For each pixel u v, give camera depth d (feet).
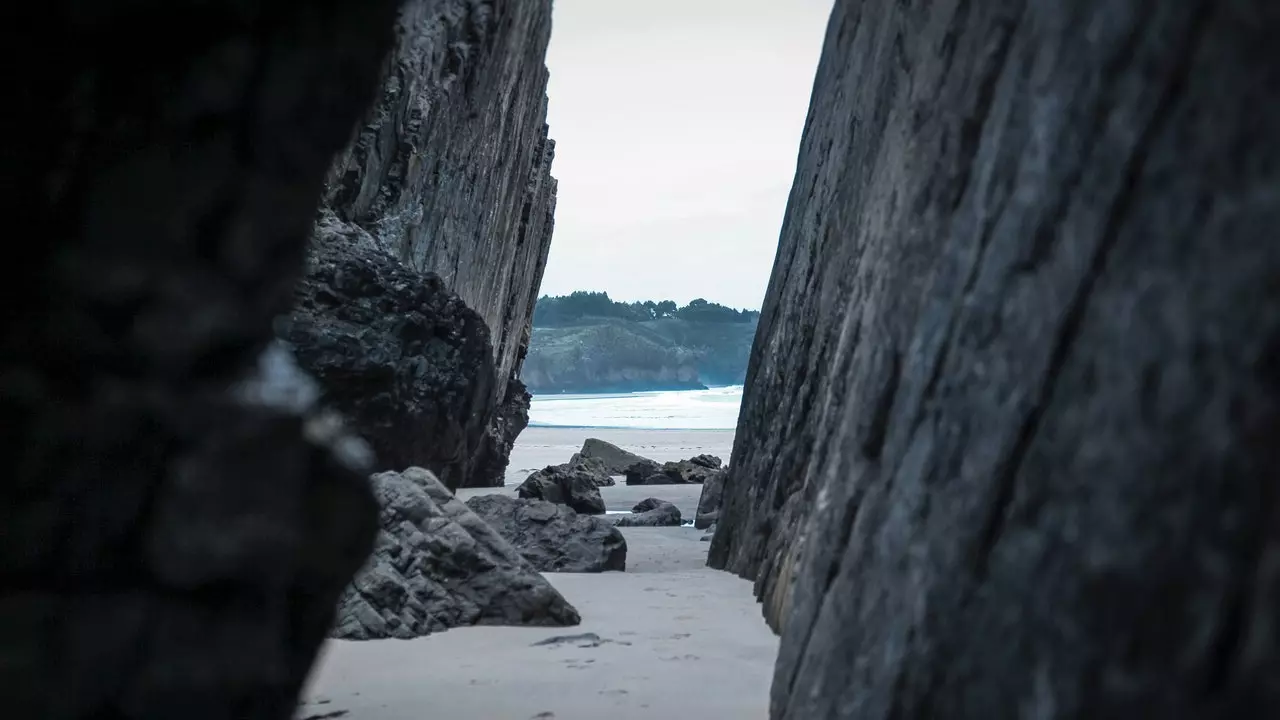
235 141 7.61
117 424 7.30
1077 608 5.75
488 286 71.46
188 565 7.22
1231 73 5.24
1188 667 5.02
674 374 420.36
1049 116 6.79
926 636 7.23
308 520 7.81
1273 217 4.88
